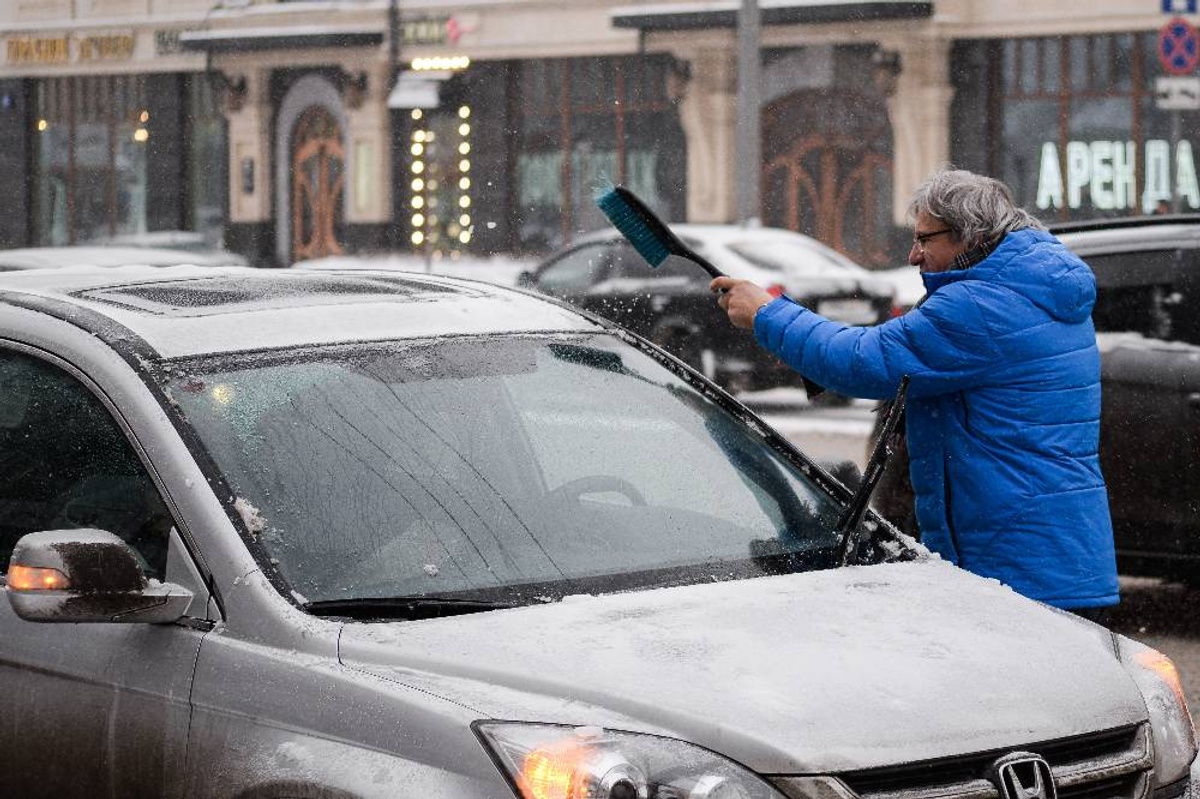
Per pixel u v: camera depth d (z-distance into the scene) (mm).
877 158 50219
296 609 5805
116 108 64562
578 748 5062
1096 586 7484
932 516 7672
